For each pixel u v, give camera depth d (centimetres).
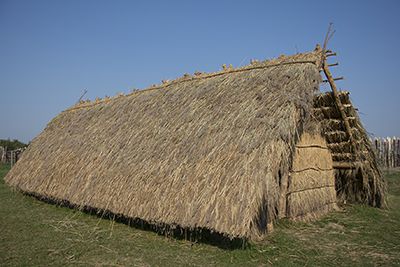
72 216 1012
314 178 1020
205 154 759
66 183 1074
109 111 1312
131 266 622
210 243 740
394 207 1149
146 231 844
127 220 919
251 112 780
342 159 1141
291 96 742
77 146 1208
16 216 1011
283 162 703
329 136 1093
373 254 698
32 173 1293
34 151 1461
